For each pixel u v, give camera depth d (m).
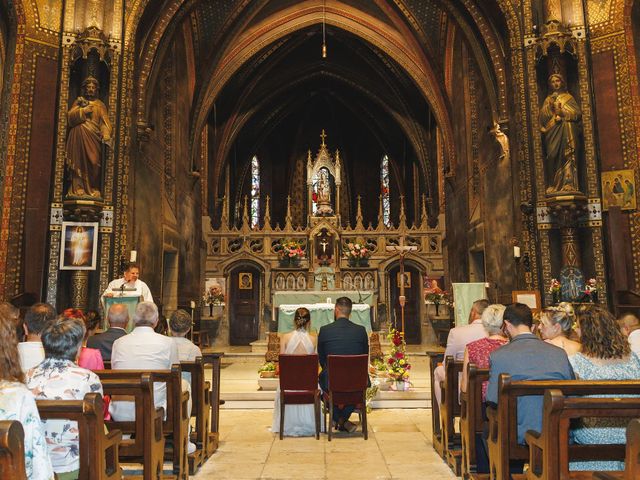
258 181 29.44
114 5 11.83
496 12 13.09
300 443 6.81
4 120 10.67
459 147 17.88
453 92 18.30
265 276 19.61
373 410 9.06
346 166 30.38
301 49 22.78
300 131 30.11
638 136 10.64
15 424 2.02
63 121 11.08
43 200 10.76
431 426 7.81
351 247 19.28
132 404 5.07
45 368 3.46
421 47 18.69
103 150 11.26
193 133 18.50
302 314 7.45
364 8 19.12
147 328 5.39
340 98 27.50
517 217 12.30
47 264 10.63
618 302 10.12
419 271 20.12
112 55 11.59
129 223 12.25
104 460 3.36
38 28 11.16
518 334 4.26
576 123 10.90
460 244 17.78
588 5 11.38
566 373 4.02
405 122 23.39
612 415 3.15
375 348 12.25
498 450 3.99
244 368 13.90
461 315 13.28
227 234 20.36
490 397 4.15
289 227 20.08
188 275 17.91
